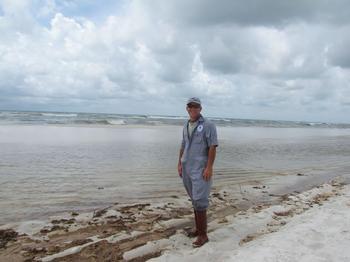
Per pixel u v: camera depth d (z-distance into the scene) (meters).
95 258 4.53
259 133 32.47
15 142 16.11
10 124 29.83
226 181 9.42
